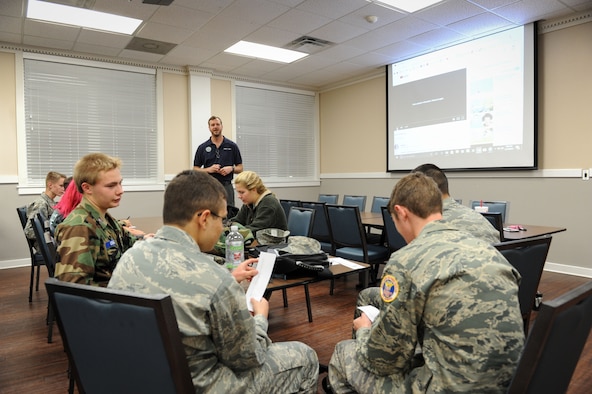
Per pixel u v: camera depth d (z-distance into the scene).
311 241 2.08
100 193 1.61
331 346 2.48
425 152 5.66
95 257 1.56
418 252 1.08
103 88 5.47
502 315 0.98
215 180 1.17
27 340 2.63
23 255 4.96
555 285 3.85
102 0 3.71
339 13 4.13
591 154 4.14
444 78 5.34
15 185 4.90
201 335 1.00
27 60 4.95
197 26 4.41
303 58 5.70
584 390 1.93
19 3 3.74
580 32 4.18
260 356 1.17
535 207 4.57
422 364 1.23
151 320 0.86
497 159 4.84
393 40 4.99
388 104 6.13
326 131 7.48
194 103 6.05
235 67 6.10
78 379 1.06
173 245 1.05
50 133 5.12
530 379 0.82
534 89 4.46
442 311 1.01
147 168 5.83
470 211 1.99
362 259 3.40
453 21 4.39
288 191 7.26
